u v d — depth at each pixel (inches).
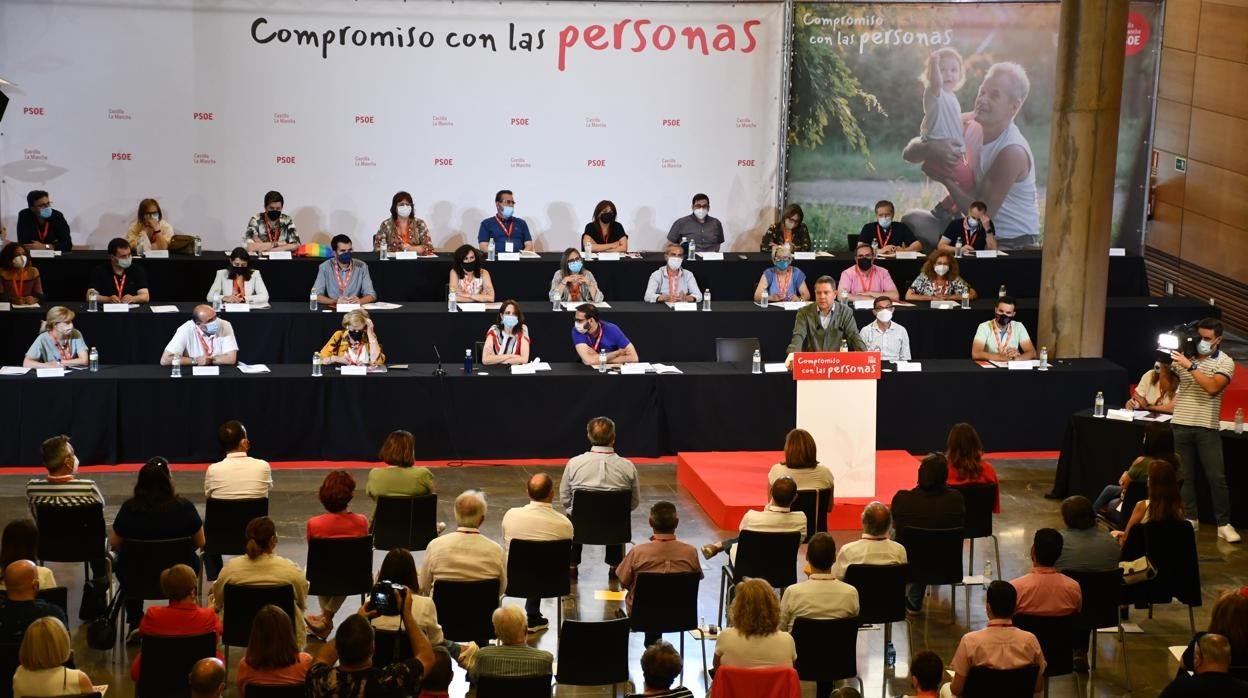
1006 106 663.8
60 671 224.5
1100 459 424.8
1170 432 354.6
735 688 229.9
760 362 464.4
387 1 628.7
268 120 633.0
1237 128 672.4
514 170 651.5
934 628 332.8
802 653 263.1
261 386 440.8
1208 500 419.8
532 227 658.2
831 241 673.6
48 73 615.8
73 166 625.0
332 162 641.0
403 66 635.5
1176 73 735.1
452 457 454.0
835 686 298.5
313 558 294.8
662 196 660.1
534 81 643.5
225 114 629.6
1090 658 320.5
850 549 293.9
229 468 328.2
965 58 658.8
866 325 532.7
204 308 450.9
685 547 287.7
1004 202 673.6
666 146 655.1
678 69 647.8
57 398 431.8
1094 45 497.4
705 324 531.2
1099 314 517.0
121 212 631.8
